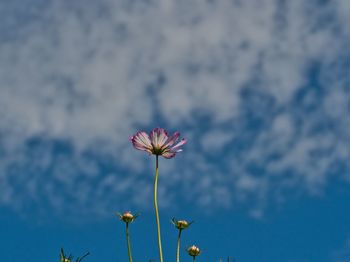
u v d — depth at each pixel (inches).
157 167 58.9
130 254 56.8
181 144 60.6
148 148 60.2
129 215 57.7
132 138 60.5
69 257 55.2
